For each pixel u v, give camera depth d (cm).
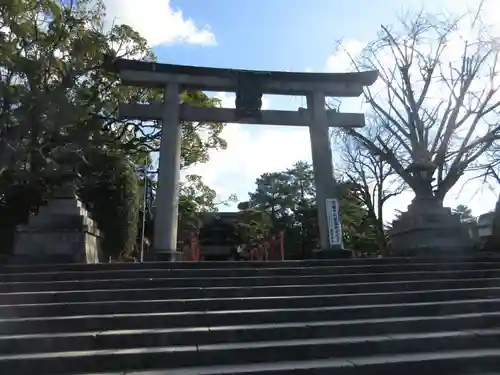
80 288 881
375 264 1123
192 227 3322
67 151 1579
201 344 665
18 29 1839
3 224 1709
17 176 1736
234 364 609
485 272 1054
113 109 2316
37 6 1908
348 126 1587
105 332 675
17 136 1739
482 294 912
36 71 1817
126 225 1658
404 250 1530
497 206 1791
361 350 649
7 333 683
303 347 635
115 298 829
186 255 2517
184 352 614
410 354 642
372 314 786
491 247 1739
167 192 1369
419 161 1639
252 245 3681
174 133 1431
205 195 3456
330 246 1410
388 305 808
